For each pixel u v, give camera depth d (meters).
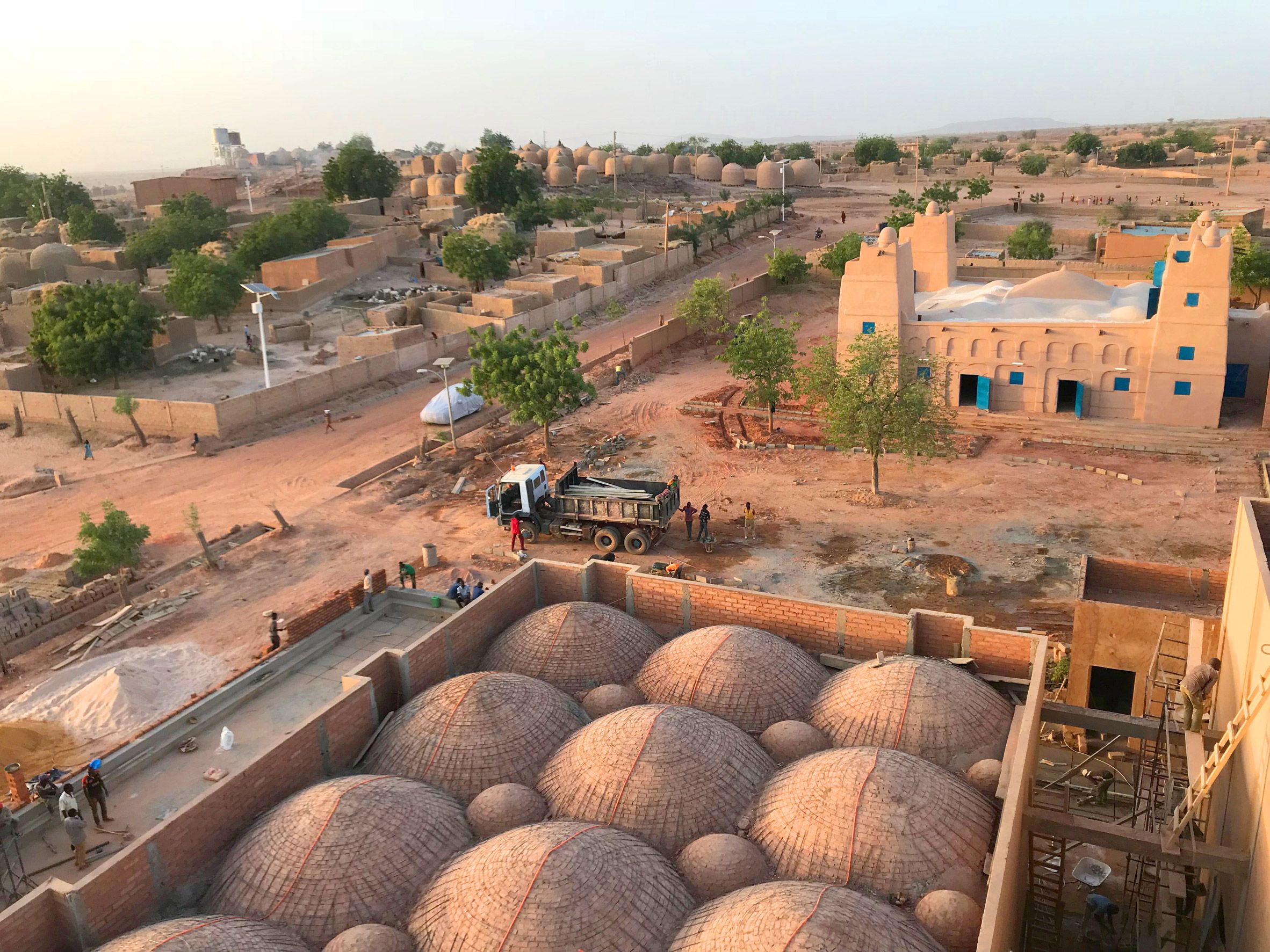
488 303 64.62
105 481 44.72
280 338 66.44
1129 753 20.34
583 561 33.03
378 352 59.28
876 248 43.25
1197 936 14.98
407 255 86.31
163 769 21.73
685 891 11.93
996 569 30.62
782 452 42.41
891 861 12.06
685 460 42.03
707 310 60.00
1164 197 110.75
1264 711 11.75
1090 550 31.42
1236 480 35.94
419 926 11.61
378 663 16.83
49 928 11.55
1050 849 17.52
